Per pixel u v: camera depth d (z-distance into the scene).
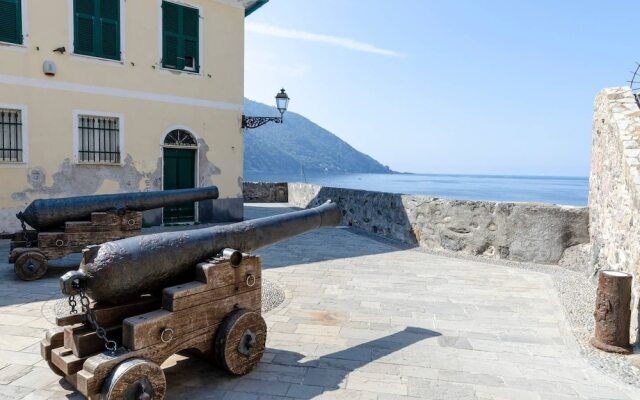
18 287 6.51
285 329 5.07
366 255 9.55
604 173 7.17
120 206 7.45
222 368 3.79
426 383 3.85
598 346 4.64
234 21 13.66
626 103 6.91
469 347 4.66
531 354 4.52
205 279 3.61
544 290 6.92
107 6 11.38
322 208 5.49
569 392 3.75
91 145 11.41
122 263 3.24
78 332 3.24
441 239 10.18
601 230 7.25
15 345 4.39
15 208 10.27
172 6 12.45
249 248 4.29
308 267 8.28
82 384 2.93
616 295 4.57
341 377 3.92
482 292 6.77
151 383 3.07
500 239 9.27
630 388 3.83
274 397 3.54
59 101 10.78
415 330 5.13
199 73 13.05
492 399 3.61
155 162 12.38
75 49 10.93
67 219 7.20
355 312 5.72
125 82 11.75
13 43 10.12
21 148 10.35
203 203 13.39
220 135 13.59
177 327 3.40
